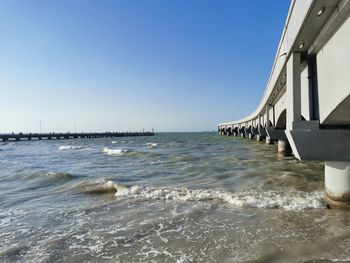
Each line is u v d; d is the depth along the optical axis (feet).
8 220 34.91
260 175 62.75
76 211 38.06
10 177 68.64
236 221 32.30
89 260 24.12
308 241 26.18
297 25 29.81
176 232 29.58
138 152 134.72
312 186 49.73
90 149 180.86
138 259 24.00
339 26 26.22
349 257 22.85
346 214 33.12
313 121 32.65
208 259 23.53
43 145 247.09
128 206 39.78
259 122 159.33
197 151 144.97
